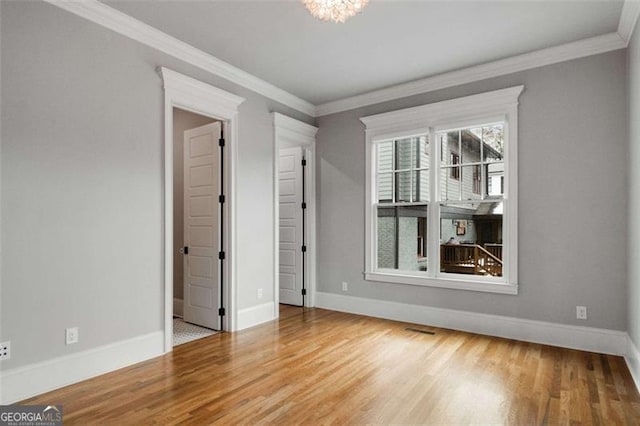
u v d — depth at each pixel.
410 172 4.67
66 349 2.72
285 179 5.52
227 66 3.98
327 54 3.74
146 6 2.90
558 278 3.59
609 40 3.32
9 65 2.47
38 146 2.60
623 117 3.30
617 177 3.32
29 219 2.55
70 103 2.77
